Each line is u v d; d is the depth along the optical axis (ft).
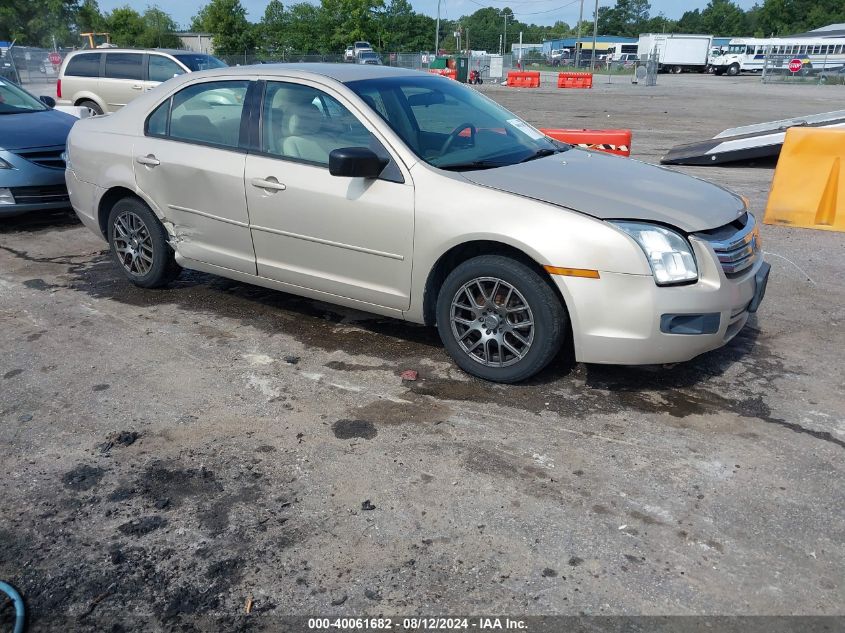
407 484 10.34
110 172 17.62
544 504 9.85
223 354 14.69
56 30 194.59
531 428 11.75
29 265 20.74
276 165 14.66
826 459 10.84
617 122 59.52
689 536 9.20
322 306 17.31
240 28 183.42
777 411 12.23
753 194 29.66
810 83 123.85
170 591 8.42
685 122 59.67
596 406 12.39
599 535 9.23
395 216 13.14
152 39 205.67
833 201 24.00
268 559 8.89
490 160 13.98
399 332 15.69
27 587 8.50
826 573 8.56
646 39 174.91
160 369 14.05
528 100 85.87
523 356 12.62
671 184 13.51
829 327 15.89
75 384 13.43
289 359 14.39
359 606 8.15
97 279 19.45
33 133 24.84
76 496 10.15
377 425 11.92
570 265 11.66
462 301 13.12
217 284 18.94
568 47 290.56
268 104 15.08
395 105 14.32
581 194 12.42
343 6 188.24
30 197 24.11
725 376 13.48
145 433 11.76
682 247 11.78
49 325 16.28
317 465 10.82
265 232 15.08
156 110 17.10
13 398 12.93
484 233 12.21
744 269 12.53
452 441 11.41
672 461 10.80
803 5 302.66
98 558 8.95
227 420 12.14
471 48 410.72
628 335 11.69
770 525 9.39
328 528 9.43
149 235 17.53
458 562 8.79
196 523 9.57
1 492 10.24
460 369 13.83
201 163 15.76
